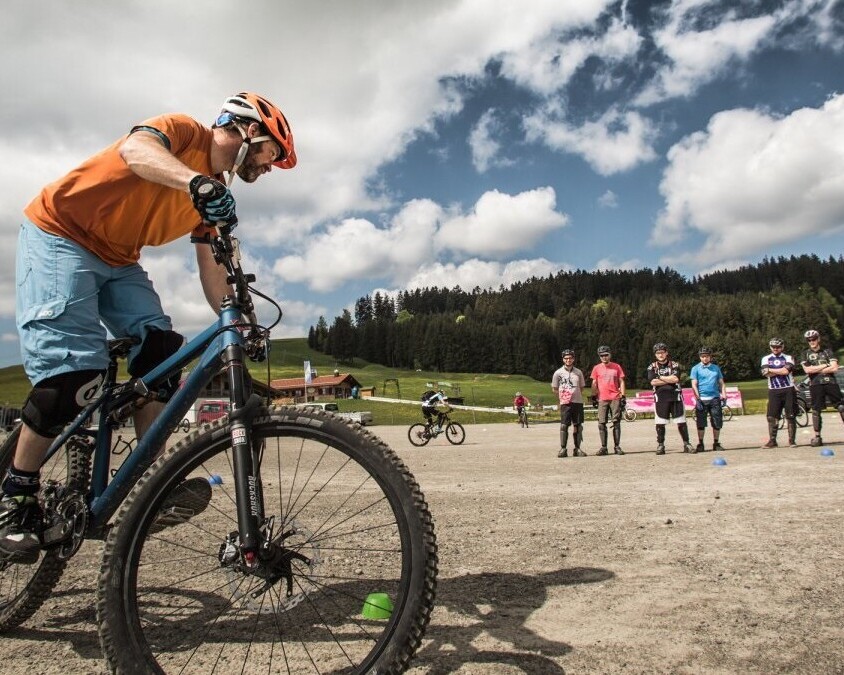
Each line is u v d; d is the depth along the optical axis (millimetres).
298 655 2066
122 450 2135
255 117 2264
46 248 2131
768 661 1924
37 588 2393
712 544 3436
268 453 1934
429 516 1699
